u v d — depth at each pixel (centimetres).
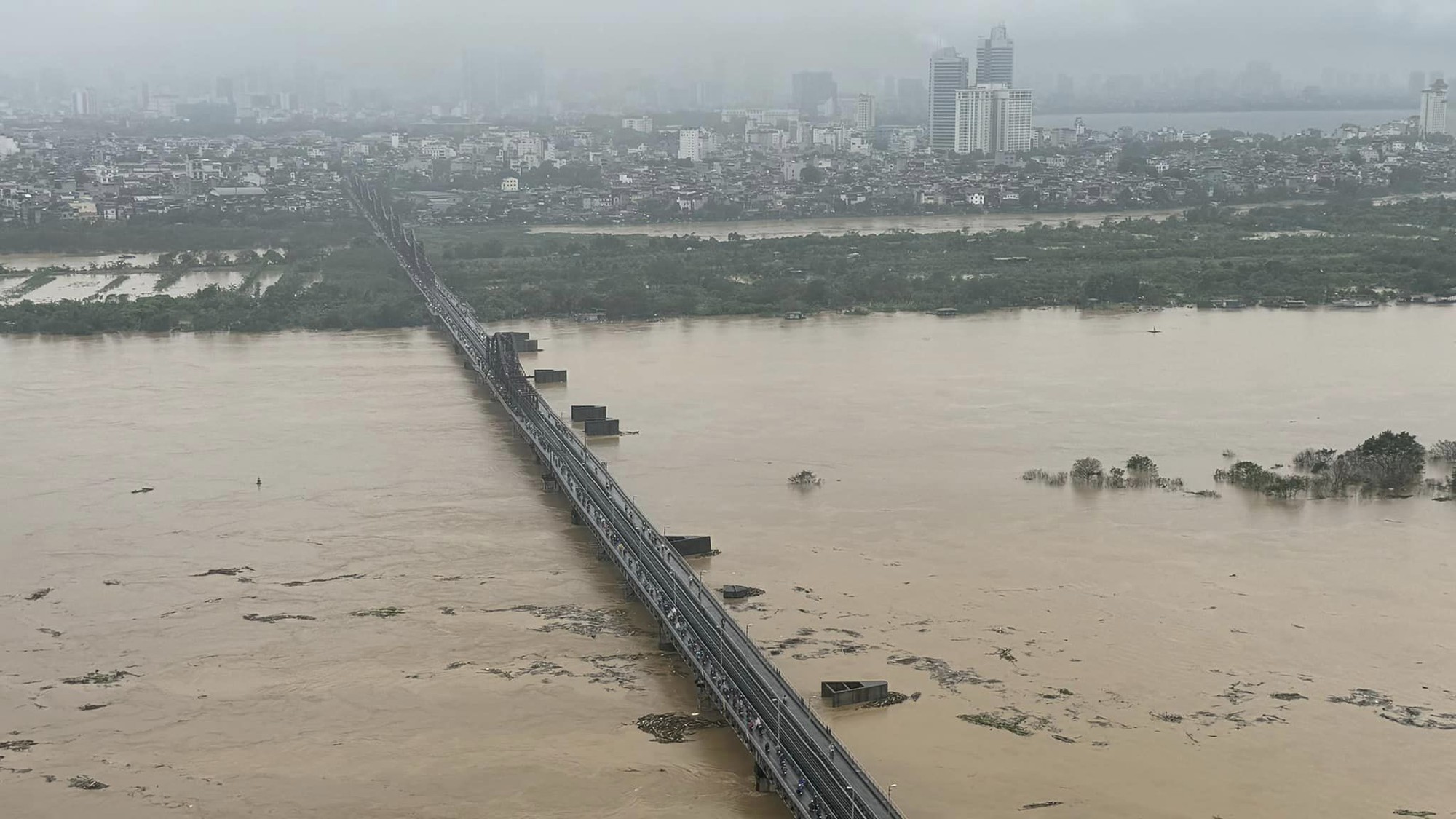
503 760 13088
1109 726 13325
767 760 12181
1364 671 14425
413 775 12838
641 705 14188
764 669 14112
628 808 12200
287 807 12331
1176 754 12769
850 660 14775
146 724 13925
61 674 15088
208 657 15462
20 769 13088
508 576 17825
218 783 12775
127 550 18938
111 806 12412
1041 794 12119
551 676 14838
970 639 15300
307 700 14375
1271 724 13325
